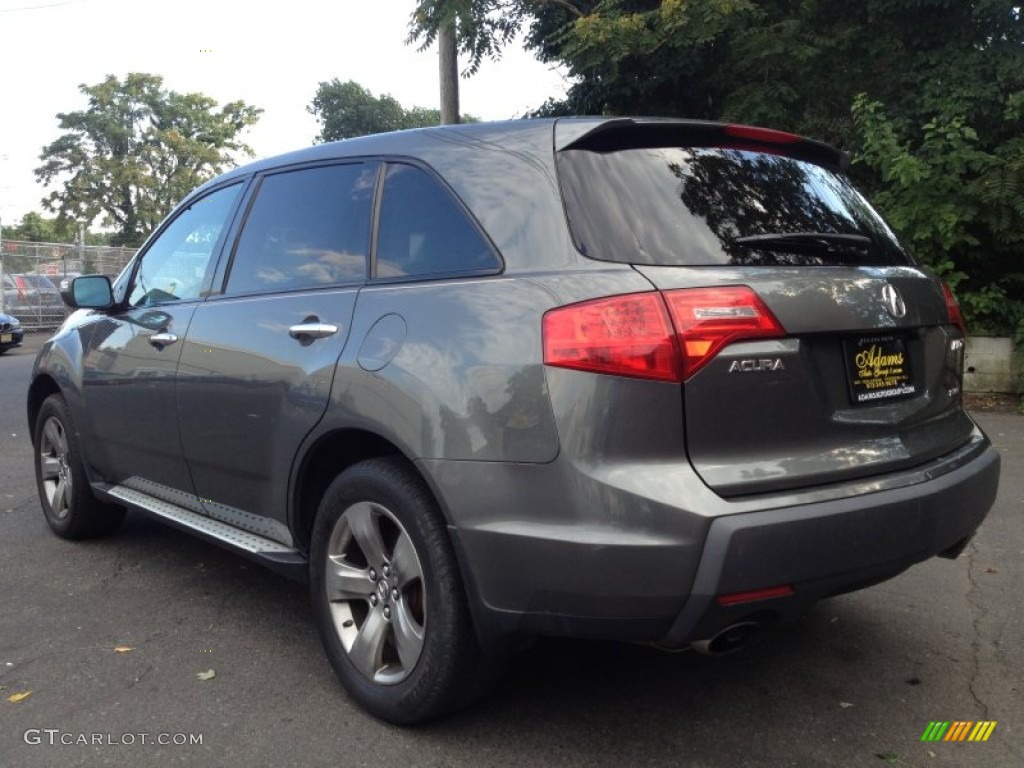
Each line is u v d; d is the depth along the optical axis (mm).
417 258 3076
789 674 3389
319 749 2875
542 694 3242
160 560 4766
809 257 2846
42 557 4820
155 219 50656
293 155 3854
